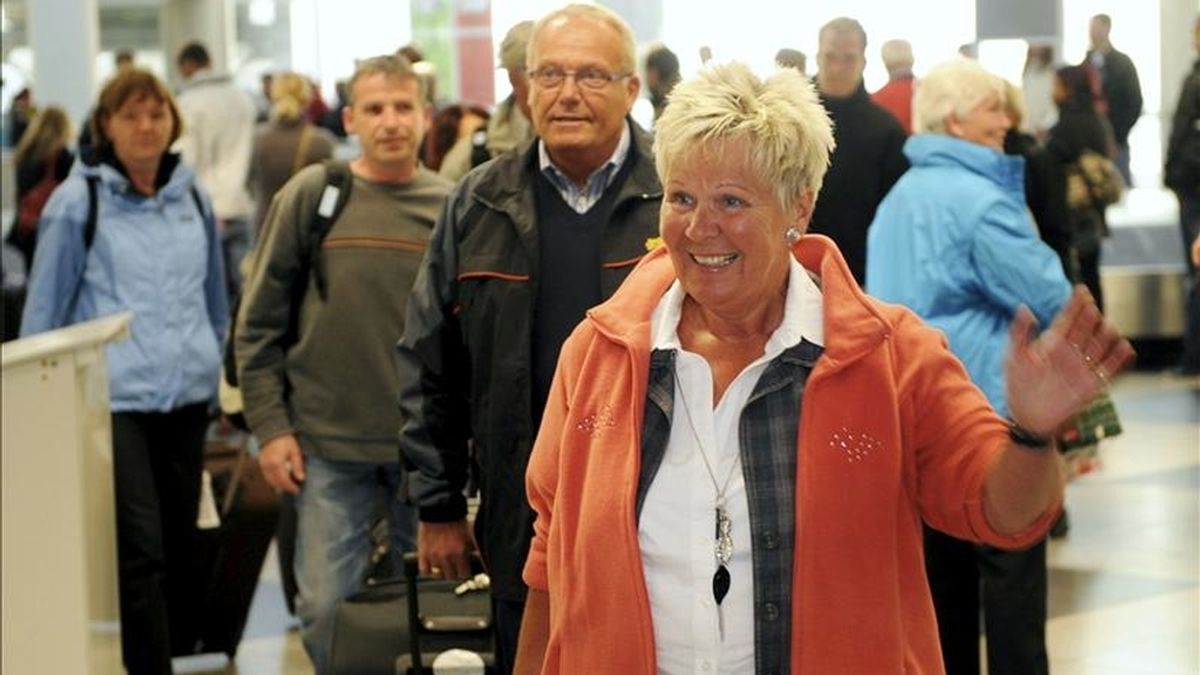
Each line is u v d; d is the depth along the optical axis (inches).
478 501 158.9
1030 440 97.5
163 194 229.9
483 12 955.3
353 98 202.4
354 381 200.2
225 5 970.1
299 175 204.7
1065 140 426.3
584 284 153.3
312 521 201.9
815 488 101.7
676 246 103.7
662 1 768.9
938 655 105.8
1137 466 382.9
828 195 268.5
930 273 205.8
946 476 103.0
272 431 200.8
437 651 175.3
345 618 179.9
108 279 226.7
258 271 202.7
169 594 245.0
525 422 152.6
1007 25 618.5
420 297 158.9
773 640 102.3
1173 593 280.2
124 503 222.8
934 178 207.8
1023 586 207.0
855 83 269.6
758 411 104.0
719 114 101.6
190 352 230.2
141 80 227.1
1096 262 432.1
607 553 104.3
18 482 154.4
